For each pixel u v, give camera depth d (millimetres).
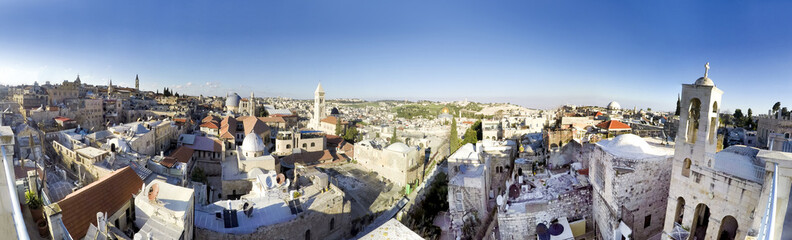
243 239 43250
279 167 82562
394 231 30359
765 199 24547
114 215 37438
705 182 30516
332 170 98625
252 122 133375
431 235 55344
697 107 32781
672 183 34188
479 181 48719
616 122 103500
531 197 44125
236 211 47000
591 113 170000
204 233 42281
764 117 92500
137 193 43094
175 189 40031
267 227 45344
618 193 36594
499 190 62000
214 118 161250
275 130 157250
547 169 60062
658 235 39906
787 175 23047
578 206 43031
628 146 39594
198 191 64188
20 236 17484
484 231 48219
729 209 28469
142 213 38406
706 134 30500
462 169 59156
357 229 63031
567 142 68312
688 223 32375
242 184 68000
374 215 69062
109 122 127375
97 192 37188
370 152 99062
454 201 50156
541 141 86188
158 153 91438
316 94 178125
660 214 39906
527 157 66625
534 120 136000
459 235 48375
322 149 113375
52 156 66688
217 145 93938
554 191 44781
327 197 55094
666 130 102250
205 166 90125
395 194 81812
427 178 88250
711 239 30172
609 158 37812
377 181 90625
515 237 40656
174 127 107938
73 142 65938
